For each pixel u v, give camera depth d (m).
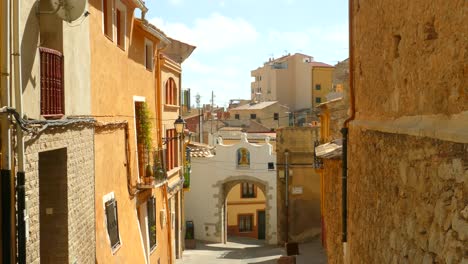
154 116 18.75
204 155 35.12
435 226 4.49
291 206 33.16
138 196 15.51
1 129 6.18
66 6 7.45
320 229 33.25
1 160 6.20
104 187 11.76
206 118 62.22
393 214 5.88
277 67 80.31
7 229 6.31
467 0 3.95
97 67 11.34
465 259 3.85
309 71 76.38
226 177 34.62
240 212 42.50
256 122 61.12
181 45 27.28
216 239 34.69
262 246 33.66
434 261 4.48
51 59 7.94
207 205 34.84
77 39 9.47
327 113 23.36
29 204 6.88
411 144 5.24
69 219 8.62
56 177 8.48
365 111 7.92
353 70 9.06
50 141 7.73
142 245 15.02
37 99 7.28
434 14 4.66
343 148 9.57
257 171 34.34
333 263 13.23
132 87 15.30
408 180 5.31
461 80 4.09
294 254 25.80
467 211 3.85
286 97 77.88
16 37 6.42
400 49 5.78
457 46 4.16
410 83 5.40
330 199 13.95
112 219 12.19
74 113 9.23
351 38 9.12
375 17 7.10
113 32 13.02
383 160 6.44
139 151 16.33
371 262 7.08
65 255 8.46
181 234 27.89
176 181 24.58
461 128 4.02
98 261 10.66
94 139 10.59
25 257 6.57
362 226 7.80
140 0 14.84
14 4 6.40
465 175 3.91
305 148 33.03
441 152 4.40
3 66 6.26
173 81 23.81
